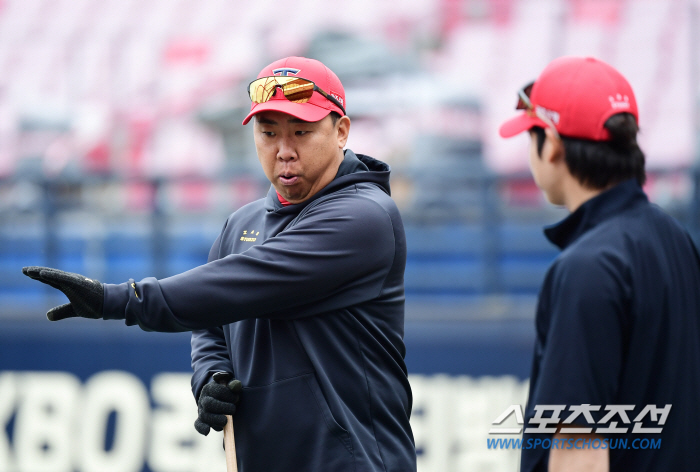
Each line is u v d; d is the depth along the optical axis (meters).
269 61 32.47
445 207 24.39
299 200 7.11
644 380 5.79
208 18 34.44
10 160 30.77
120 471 19.77
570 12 32.09
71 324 20.39
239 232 7.55
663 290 5.88
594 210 6.07
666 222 6.18
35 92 33.34
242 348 7.04
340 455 6.61
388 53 30.83
